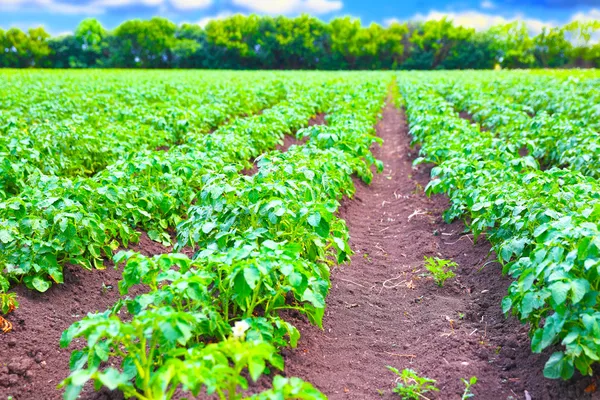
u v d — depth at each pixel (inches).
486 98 660.7
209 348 115.8
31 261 203.0
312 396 103.8
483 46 3186.5
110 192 237.3
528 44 2977.4
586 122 482.6
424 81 1072.2
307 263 165.8
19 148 299.7
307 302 194.9
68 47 3430.1
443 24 3221.0
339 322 203.0
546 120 423.5
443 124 460.8
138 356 136.8
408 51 3341.5
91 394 154.3
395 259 268.7
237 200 207.5
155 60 3427.7
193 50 3319.4
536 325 165.9
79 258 221.1
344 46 3314.5
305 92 760.3
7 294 192.1
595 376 146.0
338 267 249.8
